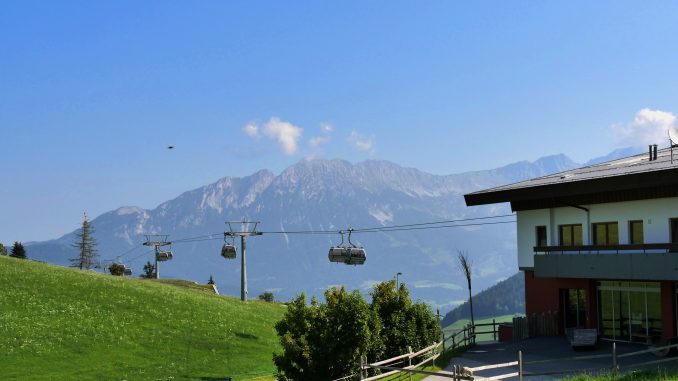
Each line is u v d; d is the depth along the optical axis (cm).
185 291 7525
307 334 3098
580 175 4566
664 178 3581
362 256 5253
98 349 4891
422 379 3119
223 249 7856
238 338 5616
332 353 3009
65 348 4809
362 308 3056
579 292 4531
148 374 4425
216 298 7425
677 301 3812
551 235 4703
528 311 4956
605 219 4284
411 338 3528
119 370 4466
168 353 4991
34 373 4241
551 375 3080
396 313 3588
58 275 6831
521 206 4994
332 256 5322
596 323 4366
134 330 5444
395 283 3884
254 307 7375
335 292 3191
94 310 5809
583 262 4191
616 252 4006
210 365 4759
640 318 4047
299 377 3061
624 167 4481
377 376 2855
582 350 3903
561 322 4656
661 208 3906
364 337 3034
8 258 7450
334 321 3059
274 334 6000
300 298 3173
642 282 4041
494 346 4338
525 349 4066
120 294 6456
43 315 5456
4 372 4194
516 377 3073
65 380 4147
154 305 6278
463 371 2402
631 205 4103
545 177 5184
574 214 4522
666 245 3722
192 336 5503
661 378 2494
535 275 4547
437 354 3588
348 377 3002
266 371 4666
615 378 2569
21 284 6238
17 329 5022
